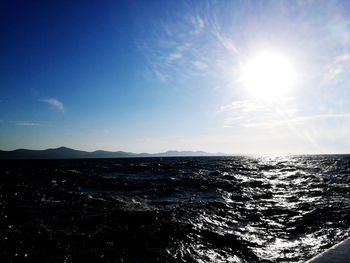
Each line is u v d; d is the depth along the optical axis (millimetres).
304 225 9312
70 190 18094
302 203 13094
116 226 9172
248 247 7250
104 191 17656
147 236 8141
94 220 9906
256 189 18203
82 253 6887
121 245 7414
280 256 6566
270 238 8008
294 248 7117
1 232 8523
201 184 20469
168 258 6496
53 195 15781
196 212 11352
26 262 6387
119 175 30234
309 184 20453
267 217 10562
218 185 19984
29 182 23047
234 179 24047
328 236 8008
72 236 8156
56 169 43750
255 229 8961
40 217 10461
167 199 14609
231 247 7254
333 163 57219
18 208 12094
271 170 37000
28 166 56844
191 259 6438
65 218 10258
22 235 8242
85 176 28984
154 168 43500
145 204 13133
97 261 6398
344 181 22359
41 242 7648
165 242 7637
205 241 7727
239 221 10008
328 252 3924
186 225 9242
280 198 14695
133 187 19453
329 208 11742
